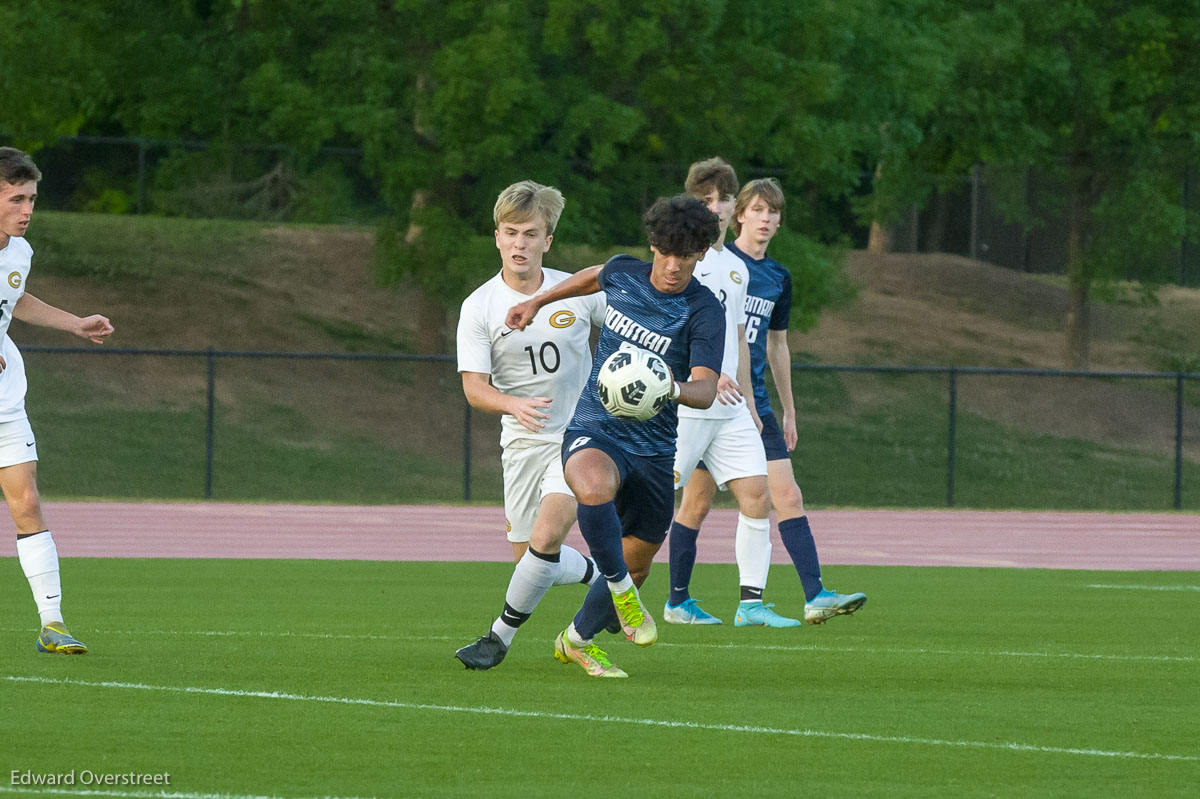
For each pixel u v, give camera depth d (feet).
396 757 60.13
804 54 292.61
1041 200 424.87
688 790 55.36
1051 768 59.82
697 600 128.67
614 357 76.33
